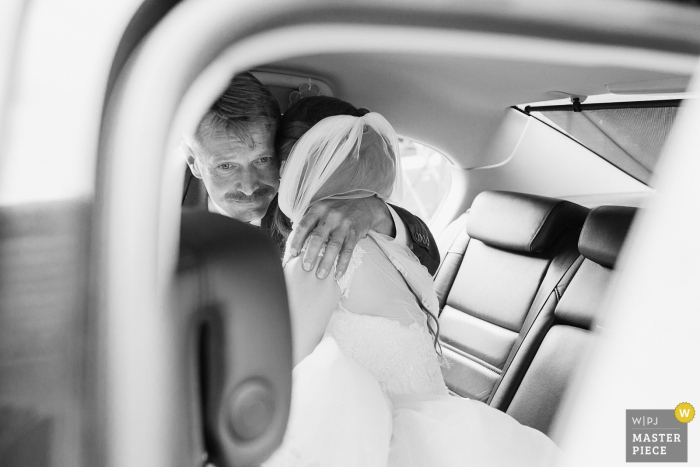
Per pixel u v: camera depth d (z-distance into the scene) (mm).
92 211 312
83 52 310
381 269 1393
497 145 2926
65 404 313
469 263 2885
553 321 2412
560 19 306
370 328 1331
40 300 312
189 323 368
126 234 315
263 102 1621
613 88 2275
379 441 1112
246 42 292
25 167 316
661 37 333
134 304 318
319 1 277
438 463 1183
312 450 1060
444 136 2809
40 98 315
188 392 365
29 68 316
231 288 385
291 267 1212
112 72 307
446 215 3197
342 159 1371
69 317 312
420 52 303
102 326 313
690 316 408
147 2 298
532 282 2561
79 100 312
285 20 281
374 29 289
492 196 2852
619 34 328
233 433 391
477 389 2553
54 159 315
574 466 430
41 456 313
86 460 314
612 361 435
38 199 314
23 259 312
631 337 430
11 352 312
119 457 319
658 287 423
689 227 419
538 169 3021
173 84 304
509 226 2682
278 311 403
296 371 1166
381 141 1468
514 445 1231
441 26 292
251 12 284
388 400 1258
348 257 1251
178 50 298
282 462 1036
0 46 320
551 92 2545
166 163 327
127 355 317
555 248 2570
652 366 412
